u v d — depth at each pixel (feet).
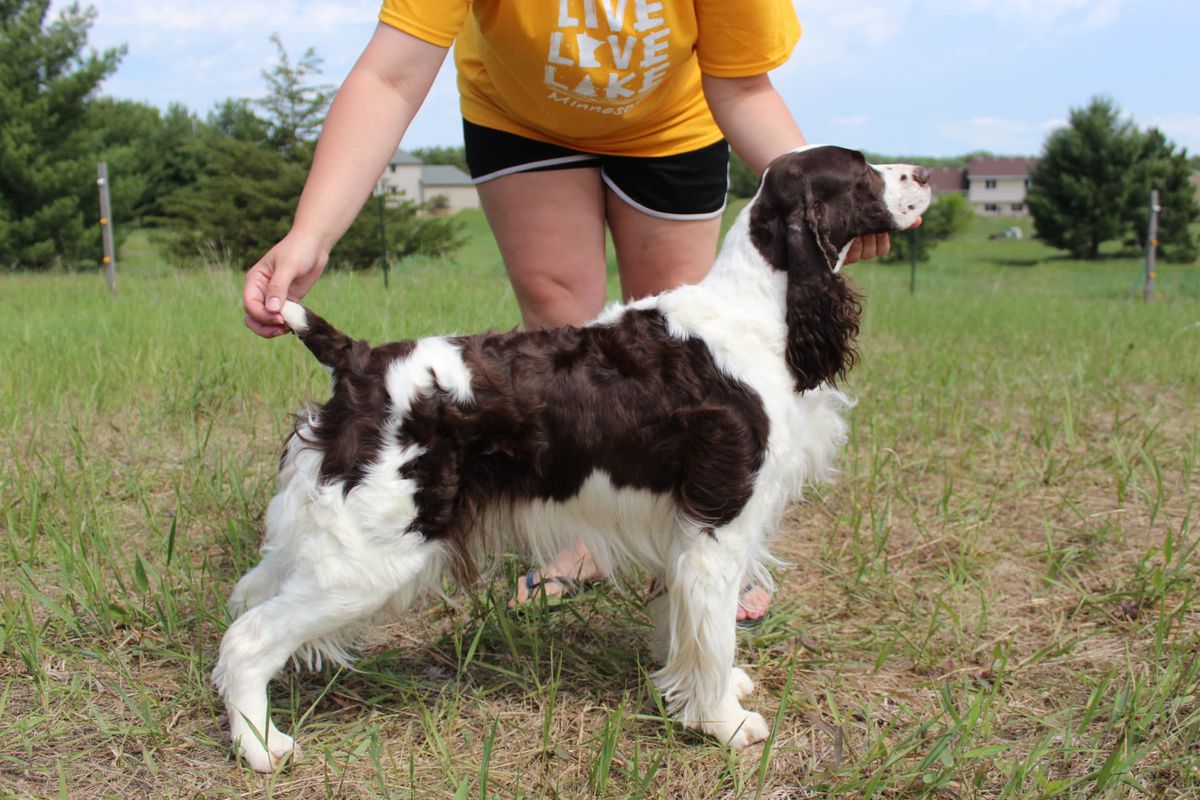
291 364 19.44
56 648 9.64
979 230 157.99
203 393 17.61
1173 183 116.37
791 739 8.91
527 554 9.18
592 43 9.40
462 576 8.66
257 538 12.02
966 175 237.25
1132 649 10.25
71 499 12.21
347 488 8.02
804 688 9.62
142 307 27.17
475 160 11.28
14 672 9.36
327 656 8.77
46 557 11.51
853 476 14.94
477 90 10.99
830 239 8.93
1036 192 122.42
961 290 58.80
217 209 72.54
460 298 29.53
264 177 74.18
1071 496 14.62
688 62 10.55
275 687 9.52
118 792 7.89
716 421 8.43
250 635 8.21
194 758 8.38
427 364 8.27
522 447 8.41
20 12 70.95
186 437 16.06
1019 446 17.15
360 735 8.75
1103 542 12.90
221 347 20.85
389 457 8.03
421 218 78.89
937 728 8.94
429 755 8.50
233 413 17.56
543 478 8.58
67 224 68.69
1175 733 8.49
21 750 8.28
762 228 8.91
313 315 8.28
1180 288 58.13
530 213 11.19
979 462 16.22
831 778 8.20
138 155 89.04
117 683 9.29
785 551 12.78
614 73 9.66
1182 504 14.30
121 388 18.07
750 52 9.91
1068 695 9.43
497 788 8.09
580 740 8.78
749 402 8.54
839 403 9.59
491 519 8.74
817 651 10.30
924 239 120.16
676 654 8.90
